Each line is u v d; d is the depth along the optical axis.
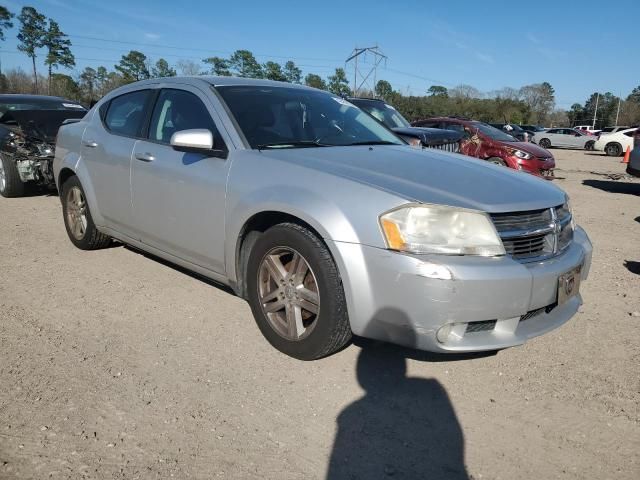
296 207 3.01
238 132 3.60
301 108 4.12
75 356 3.24
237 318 3.86
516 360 3.38
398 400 2.91
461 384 3.09
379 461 2.43
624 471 2.42
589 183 14.08
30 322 3.69
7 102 8.83
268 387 2.98
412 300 2.67
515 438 2.63
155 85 4.43
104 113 4.90
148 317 3.84
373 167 3.20
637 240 6.76
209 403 2.81
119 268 4.86
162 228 4.03
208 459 2.39
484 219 2.76
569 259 3.11
